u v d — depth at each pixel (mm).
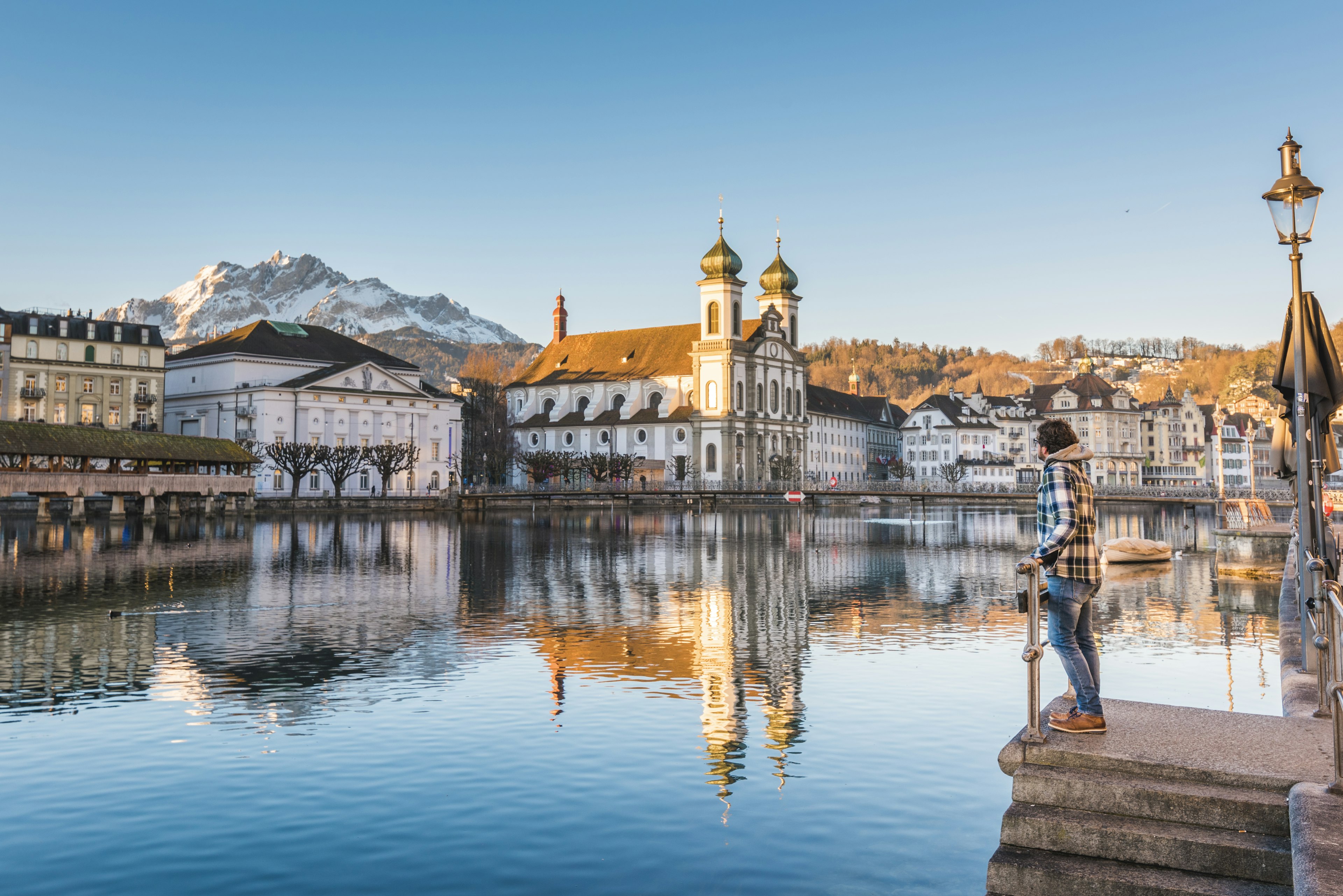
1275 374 17453
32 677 27438
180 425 152875
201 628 35562
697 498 161625
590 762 20078
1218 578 51656
